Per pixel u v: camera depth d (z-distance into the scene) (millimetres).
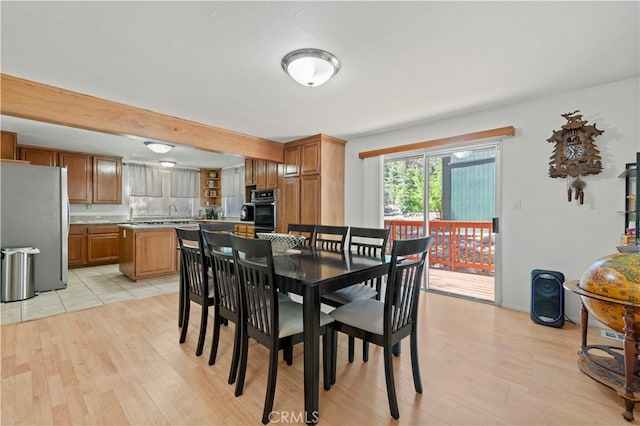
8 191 3582
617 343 2336
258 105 3086
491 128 3219
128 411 1578
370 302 1996
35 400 1653
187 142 3609
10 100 2430
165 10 1627
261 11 1637
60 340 2414
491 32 1830
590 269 1812
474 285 4094
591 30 1810
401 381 1868
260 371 1996
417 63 2211
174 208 7184
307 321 1518
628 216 2508
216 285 2045
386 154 4117
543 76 2443
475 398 1694
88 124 2830
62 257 3963
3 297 3398
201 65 2244
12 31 1811
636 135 2492
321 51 2035
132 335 2525
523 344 2354
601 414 1560
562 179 2846
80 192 5527
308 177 4457
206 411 1588
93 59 2156
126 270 4512
